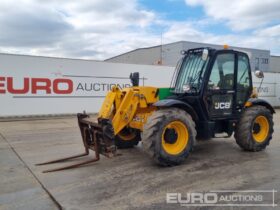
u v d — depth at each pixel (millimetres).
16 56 12984
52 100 13898
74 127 10383
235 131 6395
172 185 4379
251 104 6590
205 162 5582
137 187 4309
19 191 4203
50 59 13734
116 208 3619
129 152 6363
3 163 5633
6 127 10406
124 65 15617
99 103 15086
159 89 6102
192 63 6129
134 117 5832
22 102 13258
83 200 3865
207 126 5902
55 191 4180
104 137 5082
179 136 5402
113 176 4805
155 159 5137
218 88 5984
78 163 5391
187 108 5691
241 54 6320
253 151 6414
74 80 14367
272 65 34500
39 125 10922
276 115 15375
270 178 4668
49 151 6590
